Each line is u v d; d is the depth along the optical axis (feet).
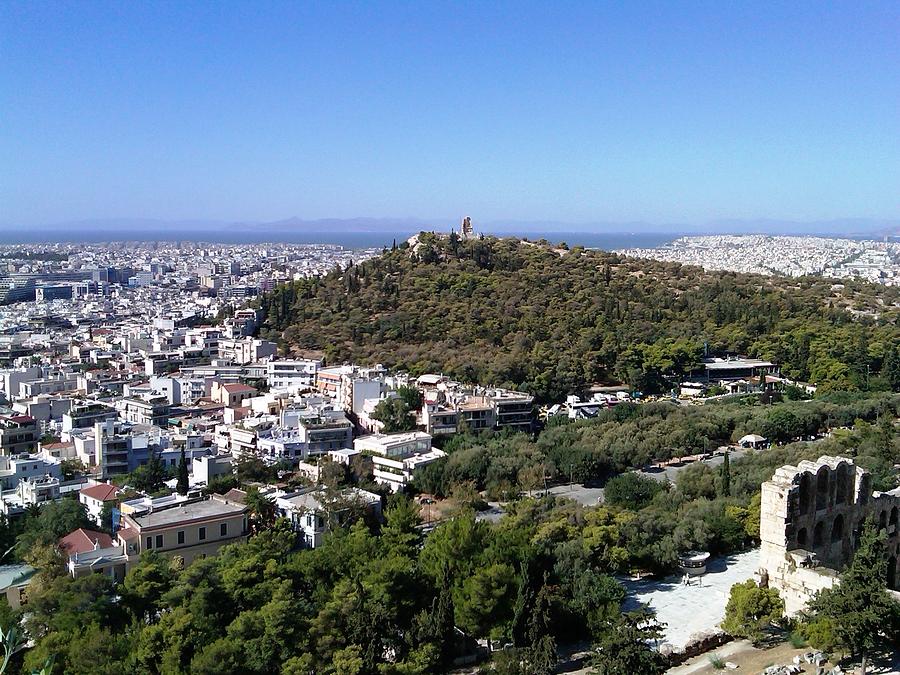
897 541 361.71
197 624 318.45
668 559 407.85
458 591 339.57
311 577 367.86
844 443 600.80
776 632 317.42
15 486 568.41
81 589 344.69
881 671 276.82
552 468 615.16
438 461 616.80
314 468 622.13
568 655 323.98
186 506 468.34
